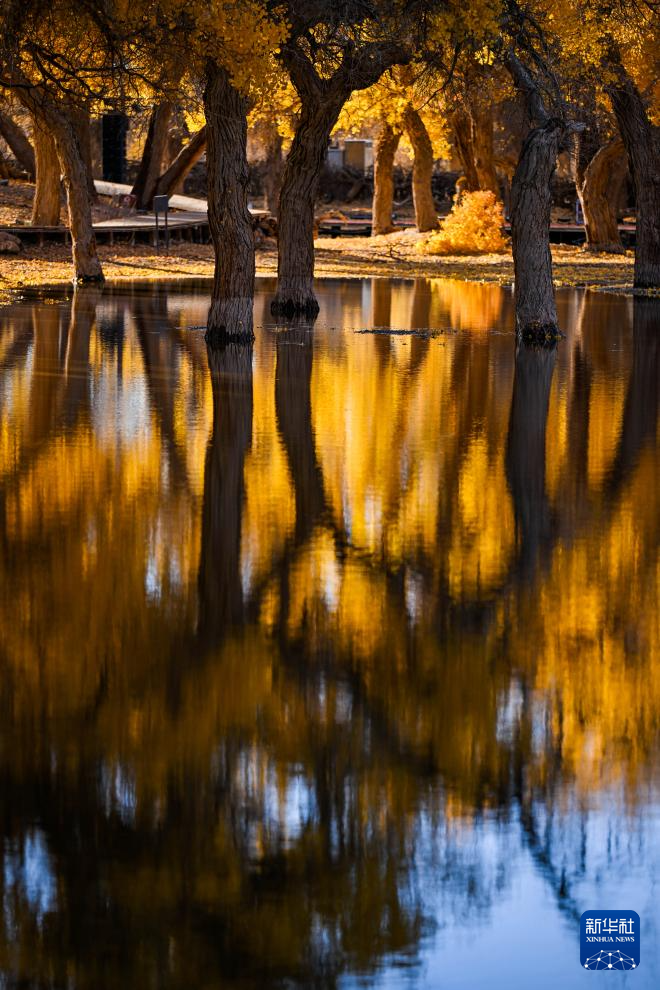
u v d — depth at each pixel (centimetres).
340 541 1838
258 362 3788
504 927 916
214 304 4234
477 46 4125
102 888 947
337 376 3516
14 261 7731
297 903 935
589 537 1888
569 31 4509
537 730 1203
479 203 10331
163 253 8644
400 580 1662
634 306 5934
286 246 5400
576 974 868
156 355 3891
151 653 1379
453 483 2222
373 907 925
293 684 1305
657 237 6994
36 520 1905
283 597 1578
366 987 852
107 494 2075
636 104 6788
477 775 1119
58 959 873
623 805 1071
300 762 1134
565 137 4406
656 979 862
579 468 2361
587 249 10381
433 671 1345
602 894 952
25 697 1255
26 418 2752
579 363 3881
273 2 3922
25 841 1006
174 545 1792
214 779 1100
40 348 3994
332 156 15838
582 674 1343
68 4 3744
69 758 1133
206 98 4022
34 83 5688
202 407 2952
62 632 1432
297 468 2314
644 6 5981
